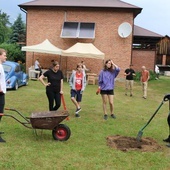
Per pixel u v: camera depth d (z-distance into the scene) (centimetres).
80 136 670
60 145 593
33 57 2378
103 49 2333
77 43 2172
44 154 537
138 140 648
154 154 568
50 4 2312
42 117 589
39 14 2345
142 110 1091
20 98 1218
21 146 576
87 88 1762
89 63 2345
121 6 2275
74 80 892
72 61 2356
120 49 2322
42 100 1192
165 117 966
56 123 604
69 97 1320
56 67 784
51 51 2077
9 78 1444
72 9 2308
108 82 877
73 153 552
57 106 798
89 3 2353
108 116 929
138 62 2680
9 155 524
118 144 627
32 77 2103
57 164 496
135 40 2820
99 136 679
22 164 486
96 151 570
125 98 1426
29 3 2352
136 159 536
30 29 2366
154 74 2647
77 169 479
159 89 1942
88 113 964
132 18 2302
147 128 786
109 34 2319
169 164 523
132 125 815
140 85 2097
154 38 2792
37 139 626
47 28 2350
